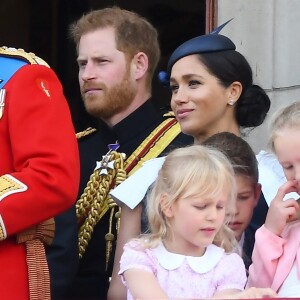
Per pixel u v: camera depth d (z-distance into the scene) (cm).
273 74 1938
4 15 2484
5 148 1374
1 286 1345
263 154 1525
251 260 1441
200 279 1303
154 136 1716
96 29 1741
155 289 1283
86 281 1645
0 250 1352
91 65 1731
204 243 1303
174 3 2311
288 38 1936
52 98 1398
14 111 1372
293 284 1316
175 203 1304
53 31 2466
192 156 1312
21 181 1340
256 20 1955
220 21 1983
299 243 1332
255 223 1472
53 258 1524
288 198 1417
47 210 1349
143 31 1752
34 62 1418
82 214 1672
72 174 1366
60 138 1373
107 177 1680
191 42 1583
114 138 1727
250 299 1201
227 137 1434
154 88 2200
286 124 1330
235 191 1331
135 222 1504
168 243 1322
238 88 1577
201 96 1559
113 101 1722
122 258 1323
